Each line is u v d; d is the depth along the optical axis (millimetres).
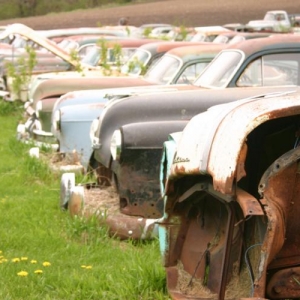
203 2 97250
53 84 19875
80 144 15945
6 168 17109
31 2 104562
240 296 7660
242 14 81562
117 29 45750
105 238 11531
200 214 8391
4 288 9320
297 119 7629
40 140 18766
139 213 11727
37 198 14266
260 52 14836
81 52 33812
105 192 12961
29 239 11492
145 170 11703
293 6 84625
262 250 7059
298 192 7152
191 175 7930
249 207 7016
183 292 8383
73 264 10383
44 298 9094
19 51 31172
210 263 8164
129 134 11648
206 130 7664
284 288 7324
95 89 18672
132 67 22781
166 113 12812
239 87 14242
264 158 7824
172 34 45375
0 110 26984
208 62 18359
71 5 105625
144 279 9211
